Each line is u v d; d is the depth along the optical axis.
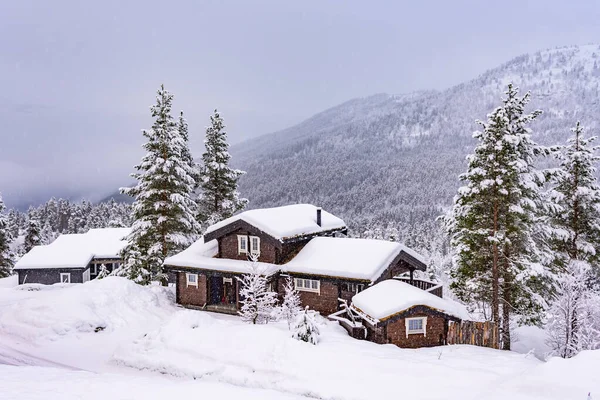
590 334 23.47
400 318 22.17
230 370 16.12
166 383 14.73
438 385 13.48
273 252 31.39
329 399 13.60
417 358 16.58
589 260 28.91
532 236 28.19
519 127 26.19
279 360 16.02
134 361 18.34
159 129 34.06
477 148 25.77
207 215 43.53
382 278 29.08
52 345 21.66
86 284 28.44
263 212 33.50
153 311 28.30
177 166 34.38
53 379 14.24
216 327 19.42
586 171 29.06
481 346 22.08
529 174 25.41
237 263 31.41
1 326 23.30
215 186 43.25
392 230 67.38
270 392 13.86
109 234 57.38
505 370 15.27
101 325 24.30
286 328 20.56
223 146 43.53
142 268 33.81
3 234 57.78
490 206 26.12
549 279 26.34
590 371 11.81
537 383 11.98
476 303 31.30
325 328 23.44
